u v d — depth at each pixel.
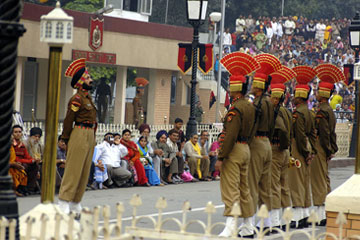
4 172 14.38
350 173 49.34
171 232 14.38
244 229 23.05
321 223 28.47
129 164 37.81
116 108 64.31
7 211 14.20
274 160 25.42
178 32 67.06
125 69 63.78
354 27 45.25
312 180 28.58
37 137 33.00
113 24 60.50
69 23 14.86
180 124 40.97
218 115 74.12
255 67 23.09
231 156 22.75
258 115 23.33
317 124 28.48
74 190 24.27
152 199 32.78
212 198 34.09
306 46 104.50
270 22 103.25
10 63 14.23
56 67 15.09
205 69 43.16
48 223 14.70
